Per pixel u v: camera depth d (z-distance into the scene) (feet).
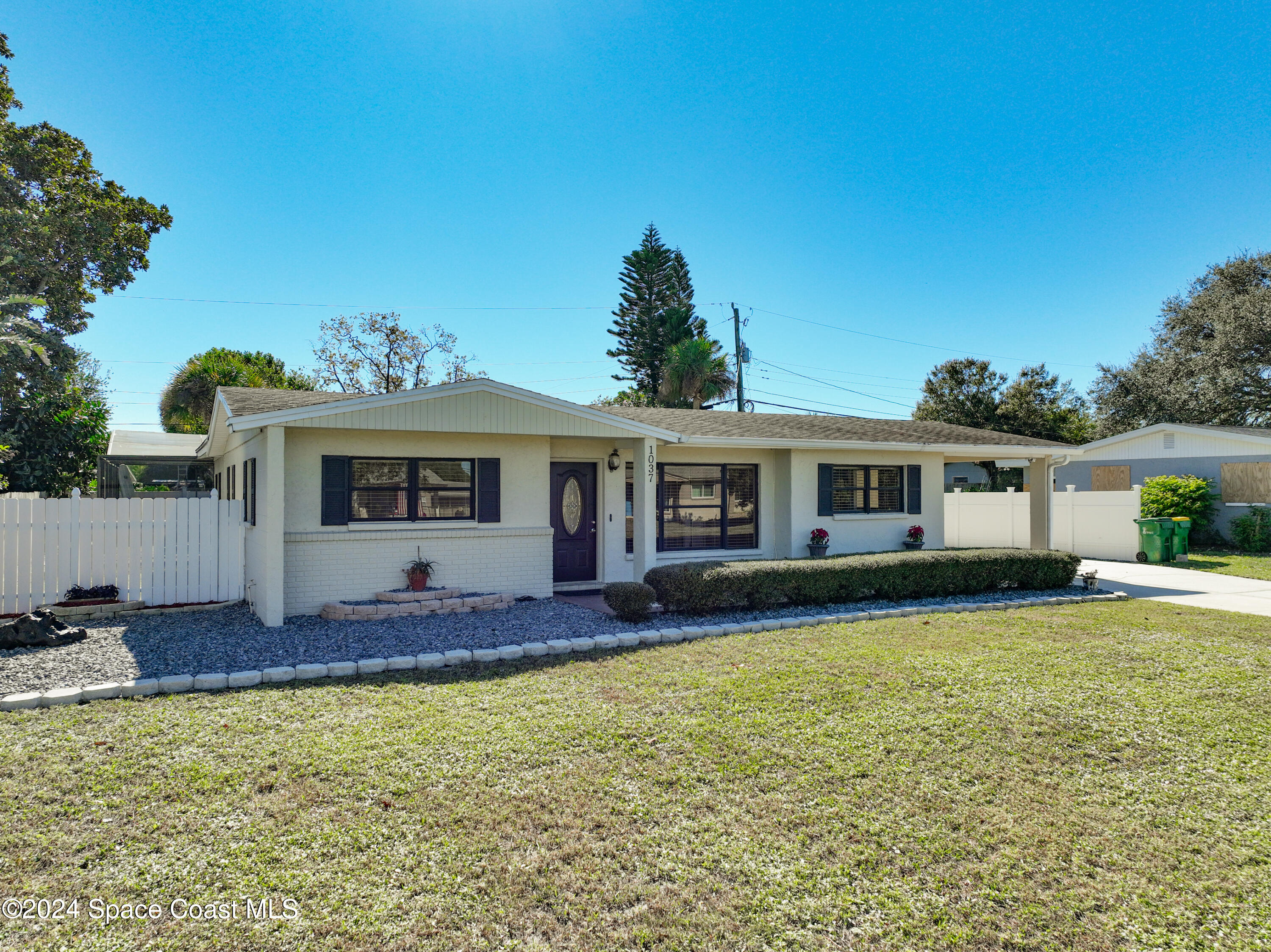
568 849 12.26
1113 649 26.50
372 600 33.76
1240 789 14.90
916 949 9.90
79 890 10.91
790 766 15.70
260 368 110.93
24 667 23.11
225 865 11.62
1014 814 13.71
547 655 25.96
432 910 10.57
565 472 41.27
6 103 60.08
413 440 34.88
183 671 22.88
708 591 32.91
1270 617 33.50
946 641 27.86
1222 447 66.03
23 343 29.76
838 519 47.50
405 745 16.69
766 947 9.88
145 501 33.88
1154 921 10.58
